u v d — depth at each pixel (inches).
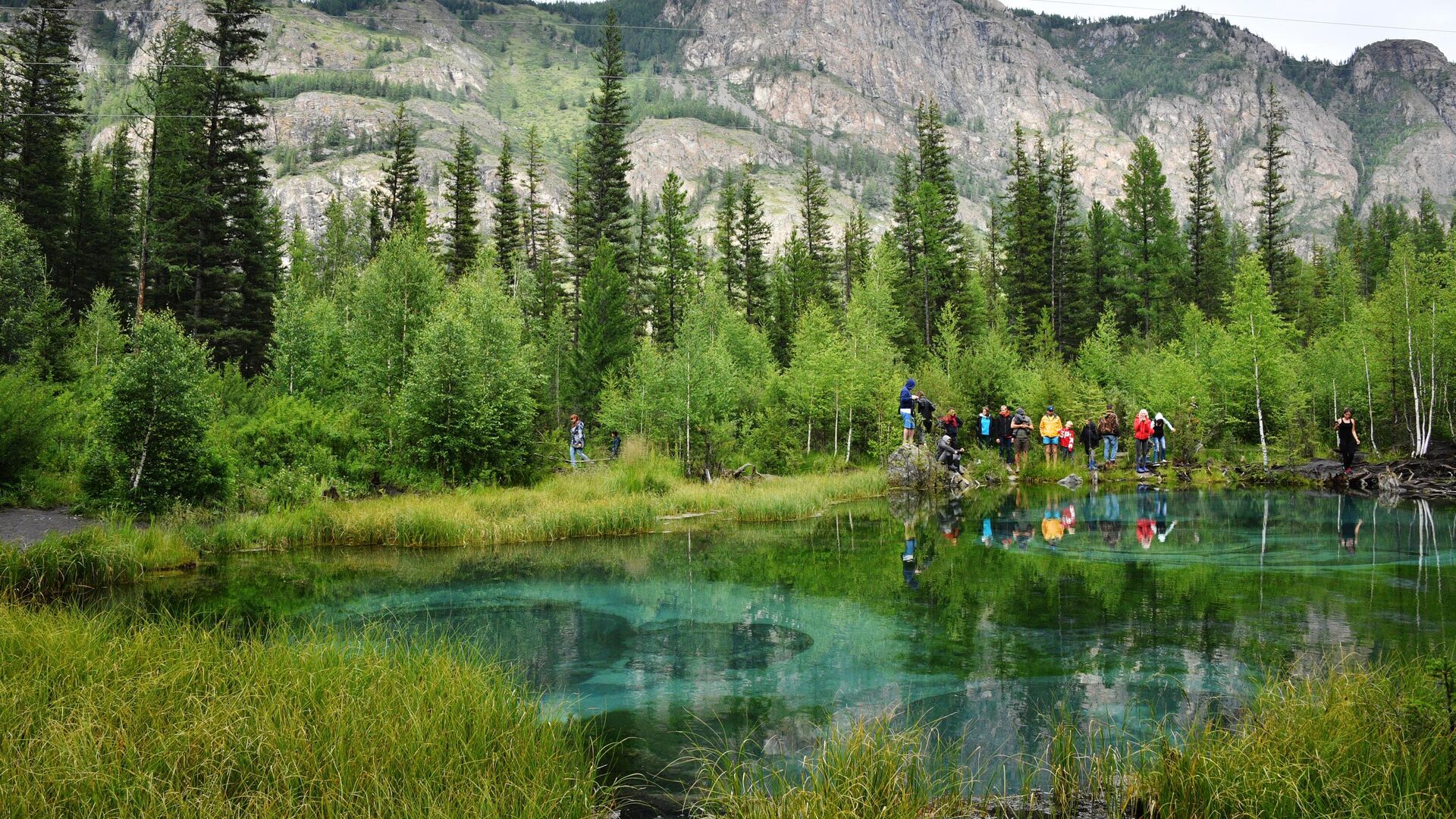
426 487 778.8
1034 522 628.4
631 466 877.2
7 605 283.6
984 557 483.5
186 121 1501.0
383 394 919.7
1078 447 1224.8
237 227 1587.1
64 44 1694.1
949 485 923.4
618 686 263.6
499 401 840.3
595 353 1391.5
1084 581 408.8
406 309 946.1
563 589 411.8
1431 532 550.3
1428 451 1080.8
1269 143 2349.9
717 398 1057.5
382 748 174.9
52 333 1145.4
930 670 273.0
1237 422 1245.1
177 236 1475.1
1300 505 722.2
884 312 1806.1
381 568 472.7
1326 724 180.1
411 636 315.9
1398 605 344.5
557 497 750.5
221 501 610.5
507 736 190.5
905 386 967.0
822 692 253.8
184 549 488.7
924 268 2133.4
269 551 535.8
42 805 147.0
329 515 582.6
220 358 1542.8
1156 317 2258.9
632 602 382.9
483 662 266.1
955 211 2239.2
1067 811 169.0
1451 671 166.2
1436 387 1284.4
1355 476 892.0
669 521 682.8
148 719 186.4
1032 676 263.1
